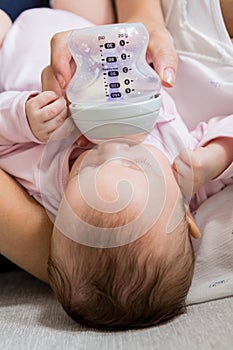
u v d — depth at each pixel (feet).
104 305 2.81
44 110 2.96
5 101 3.22
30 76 3.62
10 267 3.99
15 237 3.25
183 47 3.81
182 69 3.78
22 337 2.69
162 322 2.88
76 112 2.73
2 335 2.73
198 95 3.76
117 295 2.79
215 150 3.24
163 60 3.21
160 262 2.81
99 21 4.17
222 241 3.33
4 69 3.72
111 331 2.81
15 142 3.30
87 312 2.84
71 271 2.82
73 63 3.07
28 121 3.05
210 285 3.24
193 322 2.79
